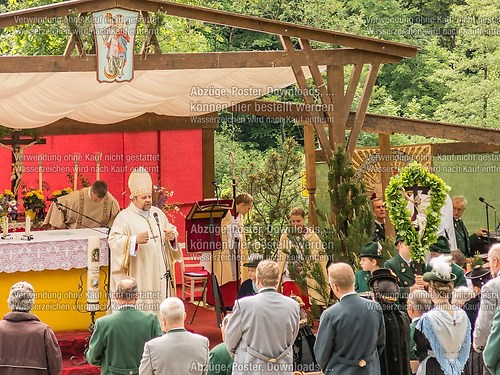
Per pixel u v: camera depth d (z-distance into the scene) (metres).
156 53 12.33
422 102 29.34
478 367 9.46
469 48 27.12
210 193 18.22
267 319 8.22
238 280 14.03
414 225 10.73
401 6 30.94
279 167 16.48
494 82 26.12
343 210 12.68
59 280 12.55
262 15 29.95
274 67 13.84
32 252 12.10
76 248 12.36
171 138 17.89
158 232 12.62
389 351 8.70
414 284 10.48
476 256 12.77
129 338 8.45
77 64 11.98
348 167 12.88
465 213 18.86
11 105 14.60
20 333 8.43
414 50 13.55
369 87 13.59
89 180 17.38
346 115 13.51
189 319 14.11
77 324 12.71
